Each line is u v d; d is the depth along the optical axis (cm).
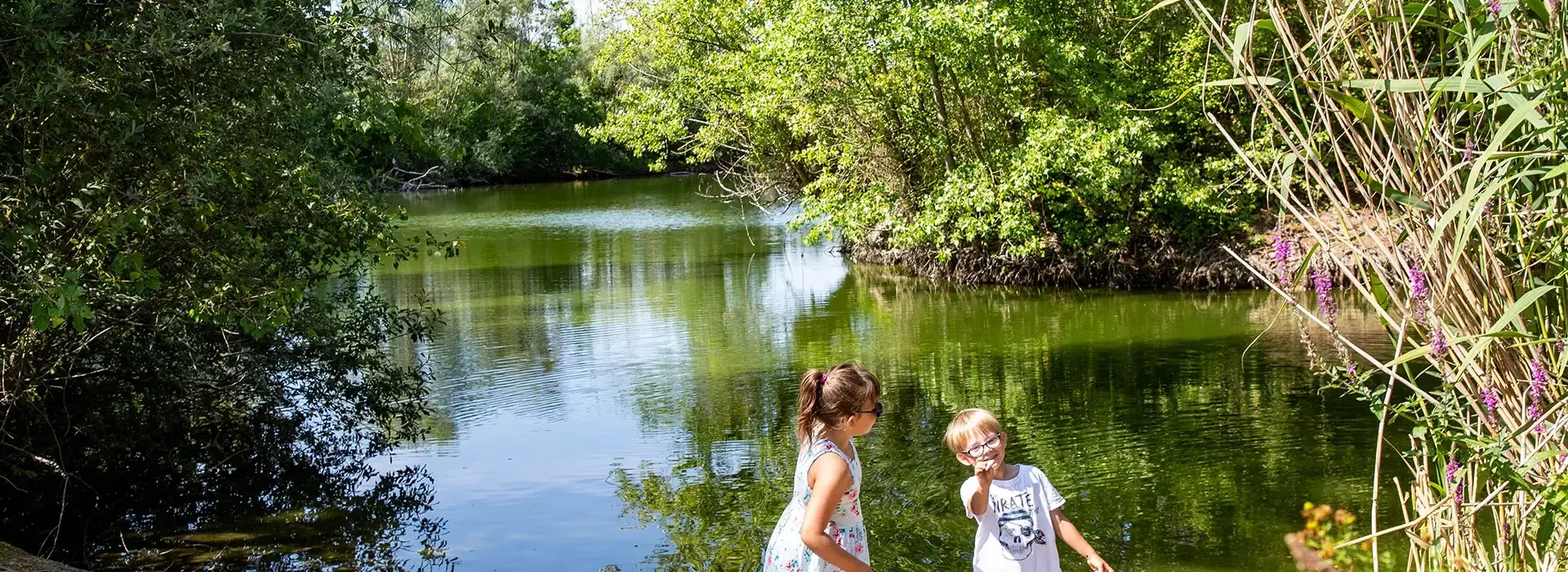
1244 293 1683
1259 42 1310
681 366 1265
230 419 1030
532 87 5091
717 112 2250
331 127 786
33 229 545
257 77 671
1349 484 736
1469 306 329
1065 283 1870
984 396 1062
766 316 1622
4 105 570
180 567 694
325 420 1059
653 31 2234
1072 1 1827
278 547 727
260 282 713
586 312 1669
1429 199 321
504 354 1353
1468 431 354
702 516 757
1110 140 1675
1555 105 298
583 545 706
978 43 1648
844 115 1947
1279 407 948
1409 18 367
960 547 659
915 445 894
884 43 1688
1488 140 340
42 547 728
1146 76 1839
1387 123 330
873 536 682
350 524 771
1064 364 1203
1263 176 353
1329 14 330
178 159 631
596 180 5616
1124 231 1795
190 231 680
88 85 566
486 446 958
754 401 1088
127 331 846
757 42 1950
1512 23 309
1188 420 924
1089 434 898
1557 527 343
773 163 2425
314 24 694
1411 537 406
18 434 826
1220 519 682
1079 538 427
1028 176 1706
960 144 1902
